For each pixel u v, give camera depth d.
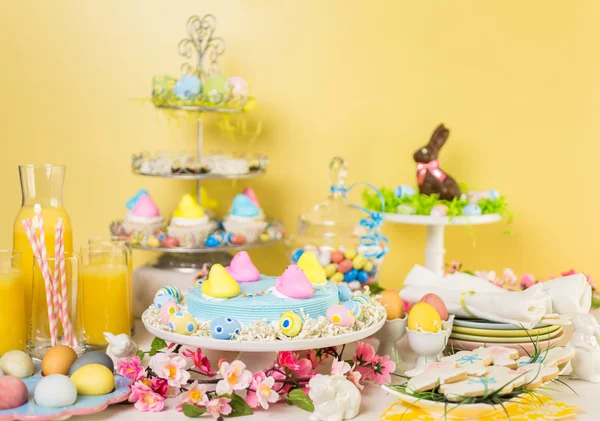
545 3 2.29
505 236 2.36
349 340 1.23
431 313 1.35
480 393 1.10
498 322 1.43
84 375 1.18
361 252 1.72
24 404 1.14
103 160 2.31
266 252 2.34
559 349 1.29
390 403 1.24
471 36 2.30
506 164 2.33
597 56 2.29
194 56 2.28
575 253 2.35
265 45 2.29
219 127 2.30
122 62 2.28
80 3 2.27
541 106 2.31
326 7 2.28
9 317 1.36
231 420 1.16
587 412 1.19
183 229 1.79
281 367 1.23
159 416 1.18
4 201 2.31
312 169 2.32
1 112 2.29
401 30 2.29
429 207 1.95
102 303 1.49
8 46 2.28
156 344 1.36
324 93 2.30
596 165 2.32
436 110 2.31
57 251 1.41
